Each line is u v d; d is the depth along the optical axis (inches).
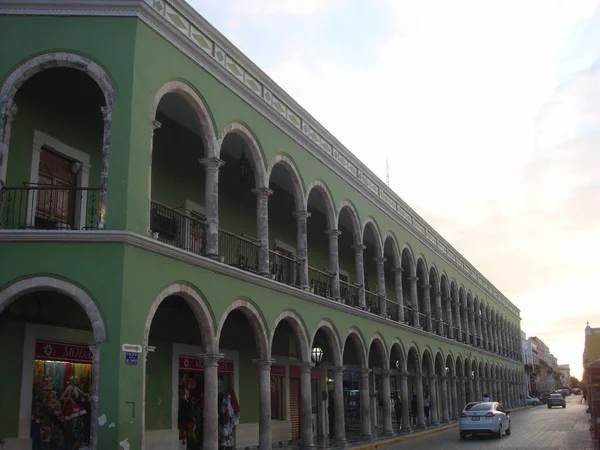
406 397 1050.1
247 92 657.0
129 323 452.8
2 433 479.5
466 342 1540.4
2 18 499.5
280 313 681.0
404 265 1316.4
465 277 1633.9
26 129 525.0
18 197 506.9
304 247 757.9
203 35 593.9
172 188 684.7
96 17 503.5
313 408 975.0
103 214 466.3
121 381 438.3
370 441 865.5
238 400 778.2
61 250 455.5
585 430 1080.2
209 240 573.0
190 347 695.1
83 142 579.8
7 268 451.8
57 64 494.0
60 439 525.3
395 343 1037.2
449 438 983.6
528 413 1856.5
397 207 1129.4
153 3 526.9
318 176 820.6
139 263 471.2
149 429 620.1
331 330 805.2
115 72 492.7
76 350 548.7
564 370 7416.3
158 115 663.8
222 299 575.2
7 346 492.1
